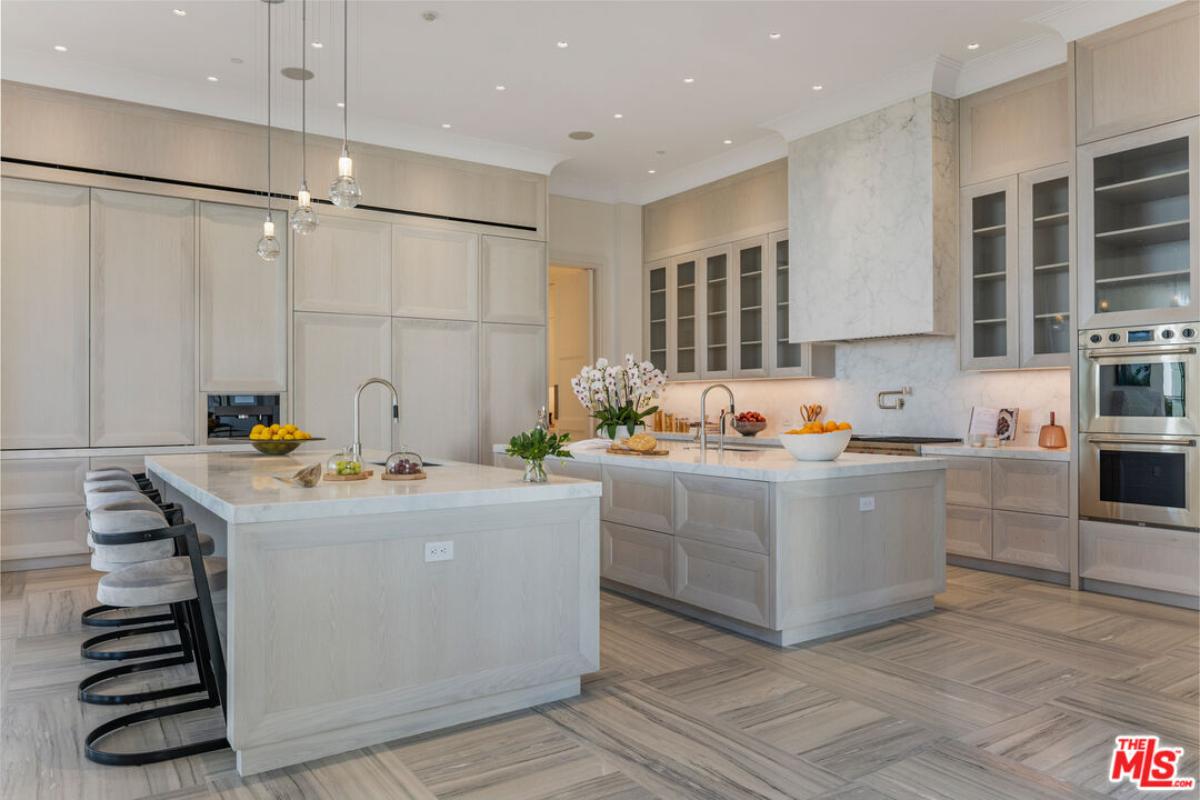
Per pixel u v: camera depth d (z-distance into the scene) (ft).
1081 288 14.90
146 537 7.99
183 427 18.06
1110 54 14.43
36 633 12.44
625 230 26.81
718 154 23.38
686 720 9.07
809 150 20.04
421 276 21.20
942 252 17.63
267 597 7.76
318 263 19.74
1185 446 13.50
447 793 7.38
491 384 22.31
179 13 14.51
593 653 9.86
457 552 8.88
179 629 10.90
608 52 16.37
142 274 17.65
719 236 24.08
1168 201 13.79
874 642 12.00
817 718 9.11
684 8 14.51
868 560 12.71
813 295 20.02
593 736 8.64
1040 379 17.34
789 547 11.72
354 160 20.24
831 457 12.94
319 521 8.01
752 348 23.24
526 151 22.72
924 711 9.30
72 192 16.94
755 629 12.29
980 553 16.88
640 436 14.99
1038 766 7.89
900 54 16.67
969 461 17.10
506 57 16.51
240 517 7.54
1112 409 14.53
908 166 17.79
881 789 7.43
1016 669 10.78
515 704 9.38
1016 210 16.89
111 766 7.93
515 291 22.77
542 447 9.73
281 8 14.30
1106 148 14.48
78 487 17.02
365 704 8.29
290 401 19.27
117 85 17.22
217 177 18.47
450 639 8.84
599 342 26.50
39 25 14.98
